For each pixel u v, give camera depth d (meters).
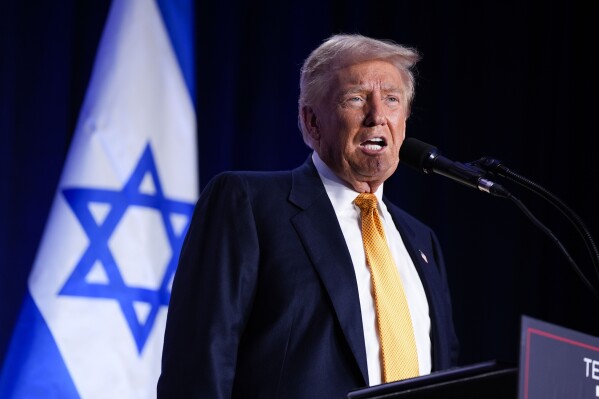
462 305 6.69
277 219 3.42
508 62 7.00
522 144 6.95
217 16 6.20
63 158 5.58
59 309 4.78
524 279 6.83
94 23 5.81
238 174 3.54
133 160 5.09
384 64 3.64
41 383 4.69
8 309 5.34
